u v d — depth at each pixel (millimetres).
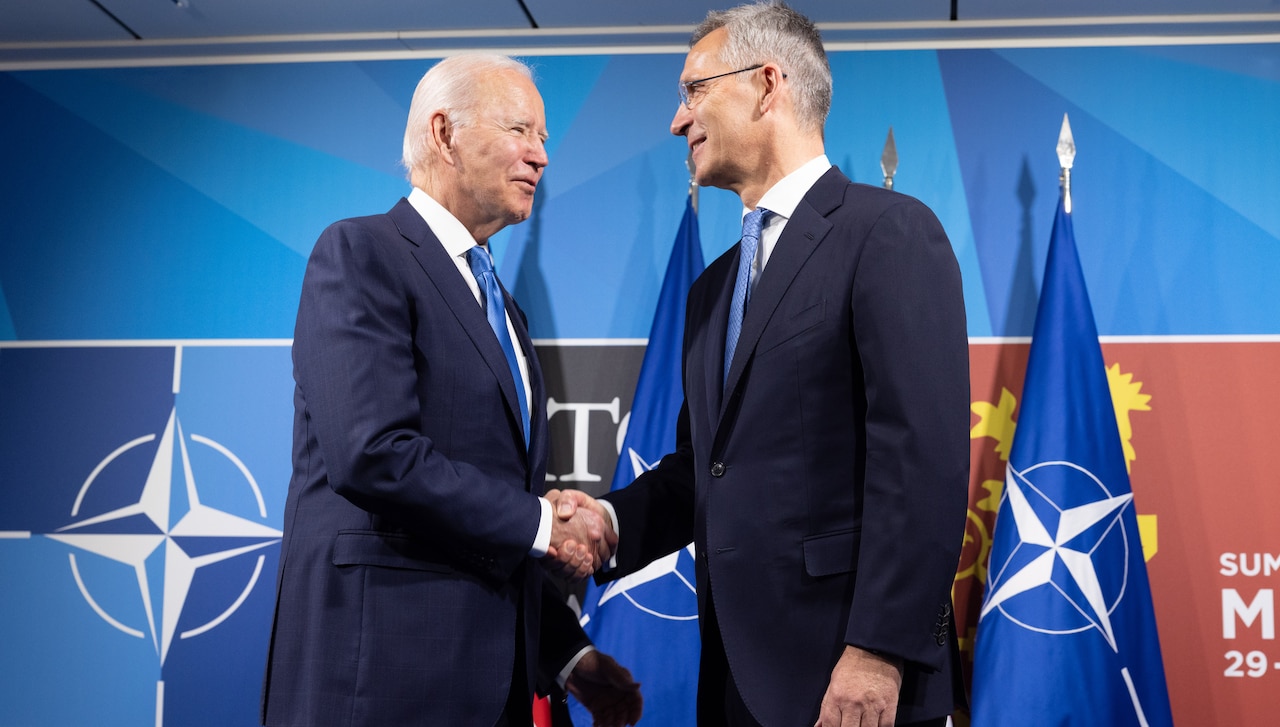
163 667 3070
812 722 1539
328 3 3070
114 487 3156
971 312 3029
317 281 1730
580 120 3232
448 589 1668
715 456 1679
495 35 3217
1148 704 2615
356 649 1628
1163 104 3068
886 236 1597
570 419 3111
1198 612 2857
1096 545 2684
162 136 3322
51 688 3080
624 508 2016
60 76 3363
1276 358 2938
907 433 1484
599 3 3045
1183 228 3014
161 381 3199
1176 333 2969
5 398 3217
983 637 2670
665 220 3172
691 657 2777
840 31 3139
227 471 3143
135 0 3061
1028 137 3090
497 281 1980
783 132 1817
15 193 3320
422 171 1960
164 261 3262
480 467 1741
